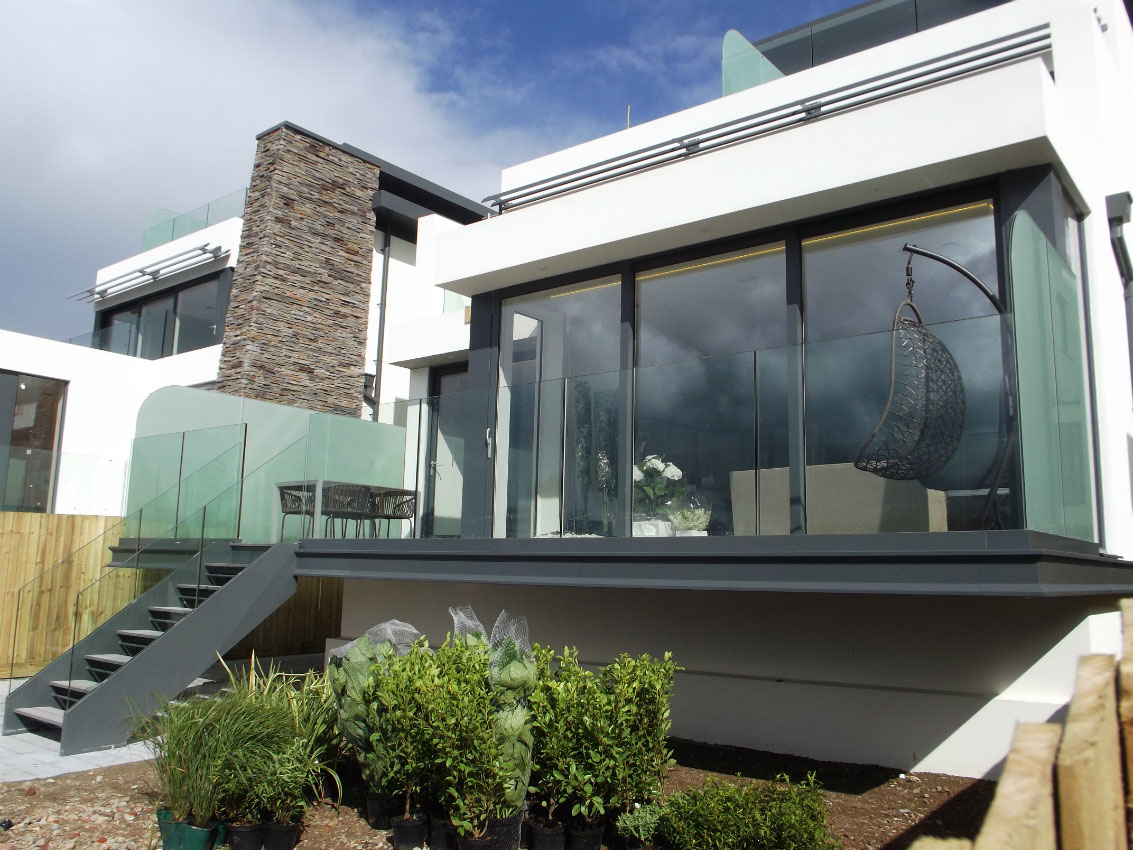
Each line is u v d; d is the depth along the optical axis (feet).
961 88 20.53
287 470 31.60
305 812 17.67
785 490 20.35
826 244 23.77
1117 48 26.00
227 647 26.25
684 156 28.35
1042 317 17.87
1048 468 17.67
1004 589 16.30
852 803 18.16
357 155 50.42
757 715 22.82
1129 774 4.79
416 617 30.48
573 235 26.73
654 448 22.65
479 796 15.71
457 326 40.63
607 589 26.05
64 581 29.35
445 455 28.19
